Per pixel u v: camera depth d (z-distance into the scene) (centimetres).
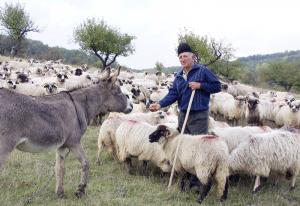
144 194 363
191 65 371
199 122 373
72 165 436
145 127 425
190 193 376
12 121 281
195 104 370
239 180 419
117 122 469
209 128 455
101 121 723
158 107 377
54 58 3600
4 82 880
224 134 438
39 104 302
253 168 387
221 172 346
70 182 377
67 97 332
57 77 982
